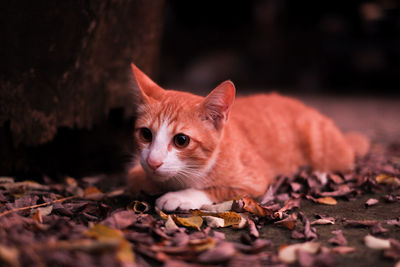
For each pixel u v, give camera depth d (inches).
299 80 109.3
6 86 26.3
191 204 24.0
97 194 26.0
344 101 84.5
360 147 34.1
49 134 28.1
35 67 26.8
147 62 32.0
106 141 30.7
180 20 126.2
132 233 21.2
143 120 25.1
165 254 20.1
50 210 23.4
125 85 30.8
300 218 23.3
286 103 31.0
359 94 97.7
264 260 20.1
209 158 24.9
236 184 25.5
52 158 28.6
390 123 55.9
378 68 100.6
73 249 19.1
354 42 102.8
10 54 26.1
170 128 24.3
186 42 125.4
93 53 28.5
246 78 116.4
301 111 30.6
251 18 122.2
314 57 108.1
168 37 124.1
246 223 22.6
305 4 110.9
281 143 29.0
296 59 112.0
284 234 22.1
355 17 101.8
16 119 26.9
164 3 32.2
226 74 117.5
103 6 28.0
